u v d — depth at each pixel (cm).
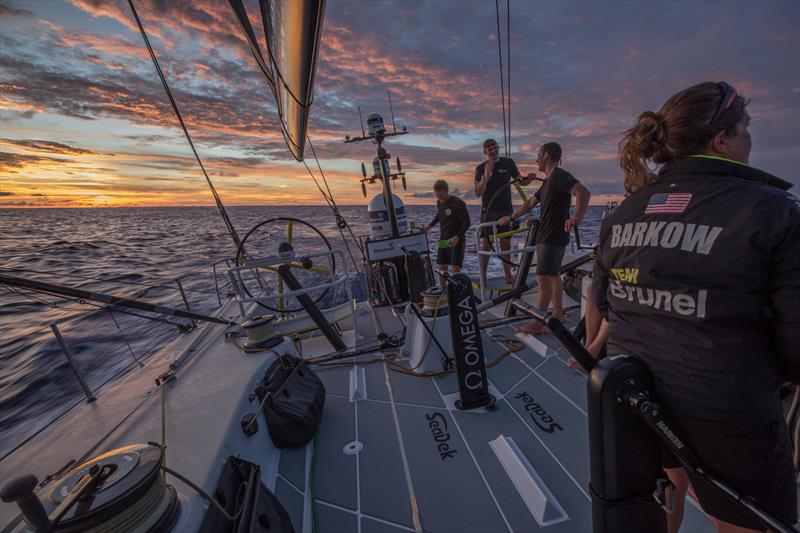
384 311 488
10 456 155
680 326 85
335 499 180
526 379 280
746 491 86
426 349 299
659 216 90
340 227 468
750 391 80
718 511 99
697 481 102
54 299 937
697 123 87
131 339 637
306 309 348
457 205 522
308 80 183
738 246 75
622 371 90
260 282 424
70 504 81
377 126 496
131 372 238
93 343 621
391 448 214
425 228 550
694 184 85
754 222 73
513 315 398
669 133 92
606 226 109
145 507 94
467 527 162
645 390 91
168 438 158
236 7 173
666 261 85
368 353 346
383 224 526
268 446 203
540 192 336
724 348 79
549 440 212
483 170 539
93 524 83
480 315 430
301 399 231
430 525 163
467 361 242
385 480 191
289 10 124
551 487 179
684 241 83
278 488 186
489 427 227
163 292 948
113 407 192
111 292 952
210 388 203
